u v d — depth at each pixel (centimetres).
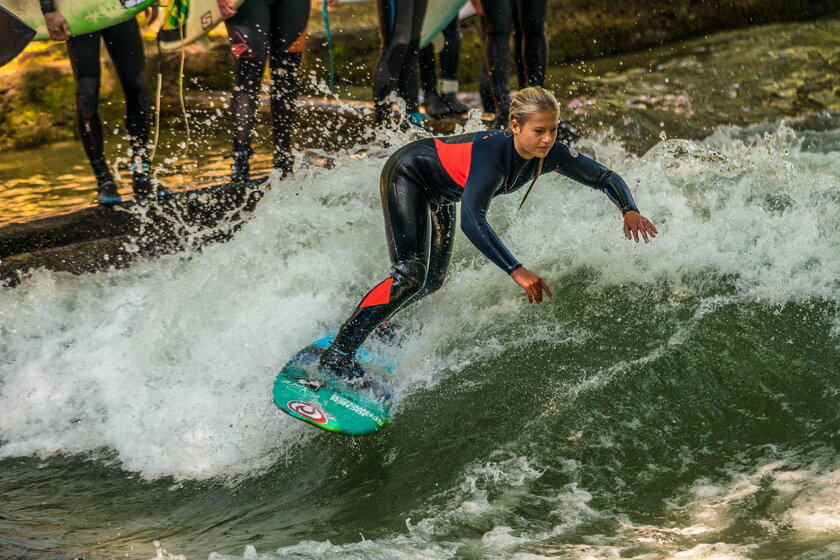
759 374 1149
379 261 1474
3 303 1431
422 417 1165
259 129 2394
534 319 1322
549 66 3125
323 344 1224
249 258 1457
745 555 802
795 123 2377
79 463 1154
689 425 1085
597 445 1068
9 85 2433
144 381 1273
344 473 1092
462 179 1134
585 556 838
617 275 1377
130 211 1691
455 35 2292
